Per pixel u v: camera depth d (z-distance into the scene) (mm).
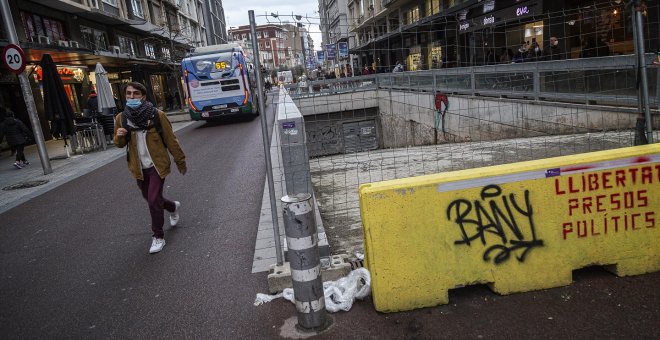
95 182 9156
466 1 20844
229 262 4262
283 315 3211
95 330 3270
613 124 7773
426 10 29484
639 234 3295
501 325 2852
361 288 3334
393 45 36156
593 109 8055
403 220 3070
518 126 9797
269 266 3973
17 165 12172
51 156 14188
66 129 13383
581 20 13055
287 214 2842
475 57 19672
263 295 3465
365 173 7781
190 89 18594
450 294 3326
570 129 8570
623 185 3238
